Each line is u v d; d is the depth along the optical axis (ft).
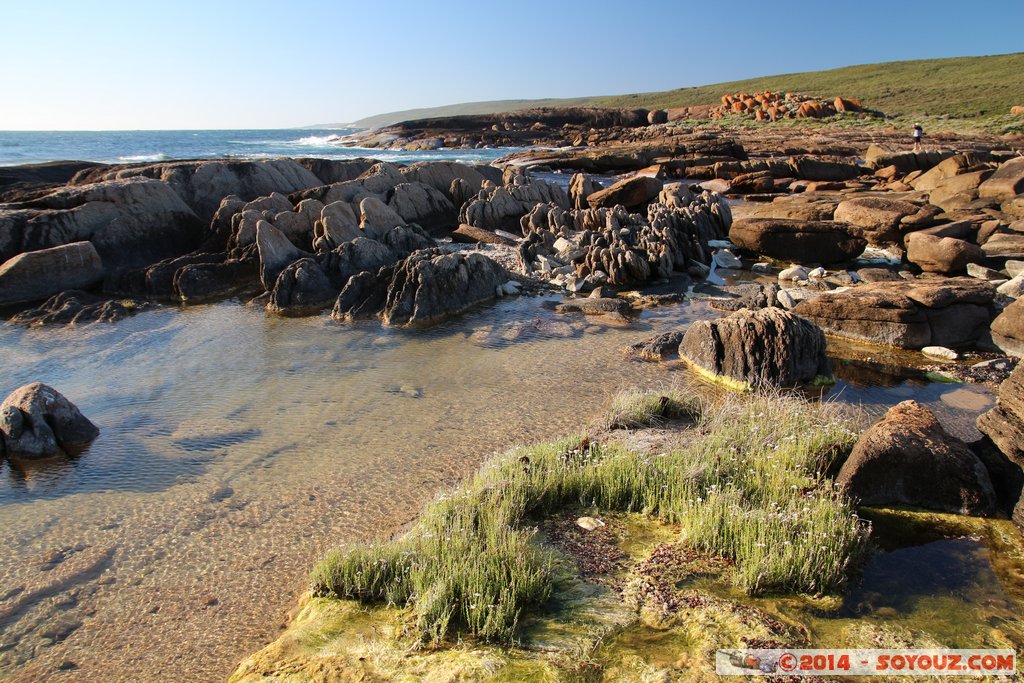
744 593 17.06
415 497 24.61
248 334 45.47
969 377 36.27
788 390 34.60
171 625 17.88
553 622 15.90
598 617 16.06
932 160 148.36
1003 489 21.83
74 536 22.21
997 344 41.19
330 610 17.17
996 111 278.87
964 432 29.35
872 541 19.57
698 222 77.05
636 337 44.78
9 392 35.01
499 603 15.97
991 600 16.78
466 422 31.58
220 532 22.34
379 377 37.65
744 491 22.09
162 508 23.93
